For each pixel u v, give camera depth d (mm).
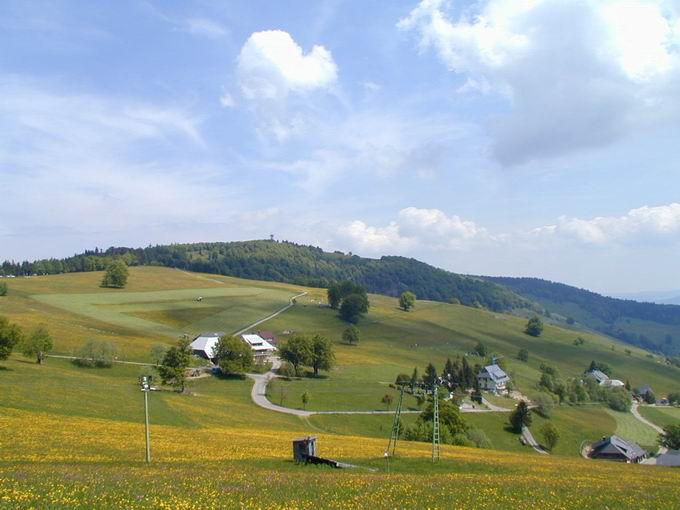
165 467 38219
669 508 29078
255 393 140500
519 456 69062
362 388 156125
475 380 179125
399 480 35000
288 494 27312
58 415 73562
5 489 23750
